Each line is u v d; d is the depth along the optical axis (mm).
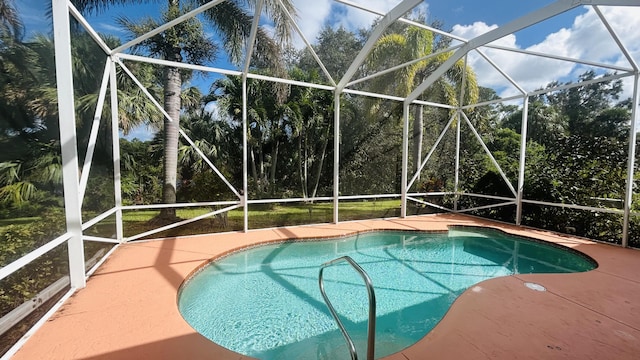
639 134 4855
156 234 5367
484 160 7348
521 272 4414
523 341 2199
